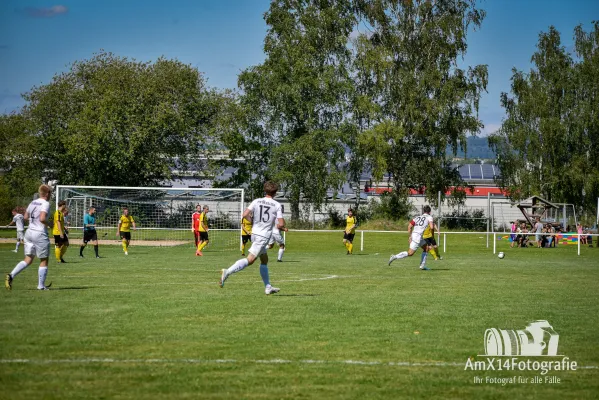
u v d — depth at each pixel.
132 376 7.16
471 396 6.72
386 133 55.44
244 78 56.94
